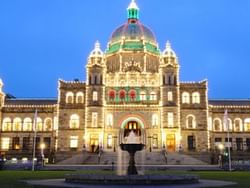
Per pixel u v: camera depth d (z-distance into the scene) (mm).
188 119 95750
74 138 94562
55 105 101375
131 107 94500
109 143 93250
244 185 32312
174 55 97000
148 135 93188
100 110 93938
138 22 114188
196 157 87812
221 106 101250
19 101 106938
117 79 97312
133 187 29359
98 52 97438
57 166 70125
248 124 100688
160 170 64312
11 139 100188
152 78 97500
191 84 97188
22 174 51469
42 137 99938
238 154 97688
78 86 97188
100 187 29219
